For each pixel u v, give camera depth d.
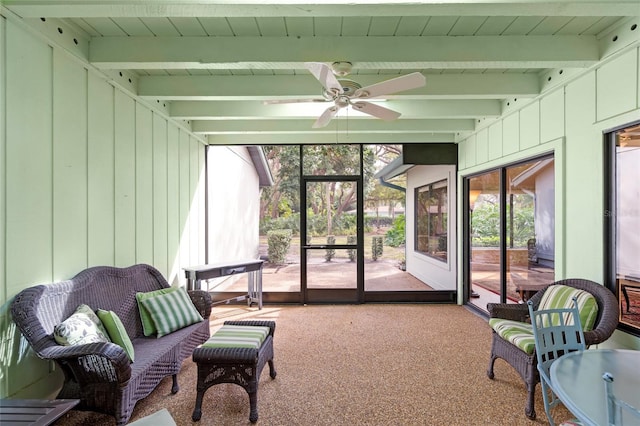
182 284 4.37
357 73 3.09
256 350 2.24
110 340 2.25
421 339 3.57
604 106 2.54
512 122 3.71
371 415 2.24
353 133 5.01
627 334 2.40
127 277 2.89
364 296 5.13
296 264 5.20
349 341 3.52
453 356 3.14
